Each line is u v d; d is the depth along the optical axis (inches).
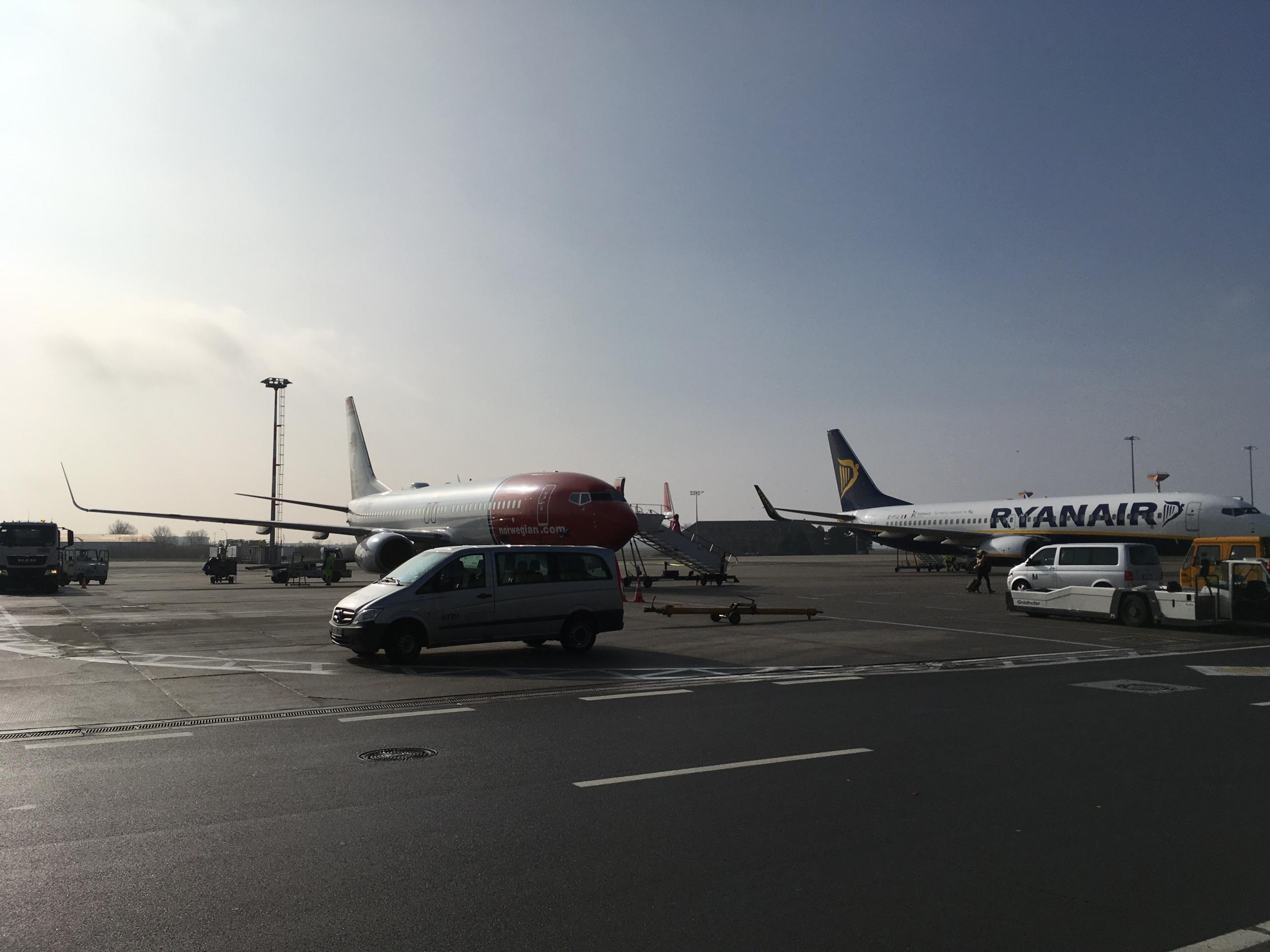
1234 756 357.4
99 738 387.2
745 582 1835.6
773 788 309.7
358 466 2337.6
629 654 679.7
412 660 613.6
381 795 300.4
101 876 224.8
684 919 200.5
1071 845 251.3
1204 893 217.2
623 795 301.3
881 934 193.2
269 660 639.1
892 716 439.2
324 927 195.5
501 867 232.7
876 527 2342.5
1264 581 815.1
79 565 1888.5
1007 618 994.1
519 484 1535.4
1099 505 1792.6
